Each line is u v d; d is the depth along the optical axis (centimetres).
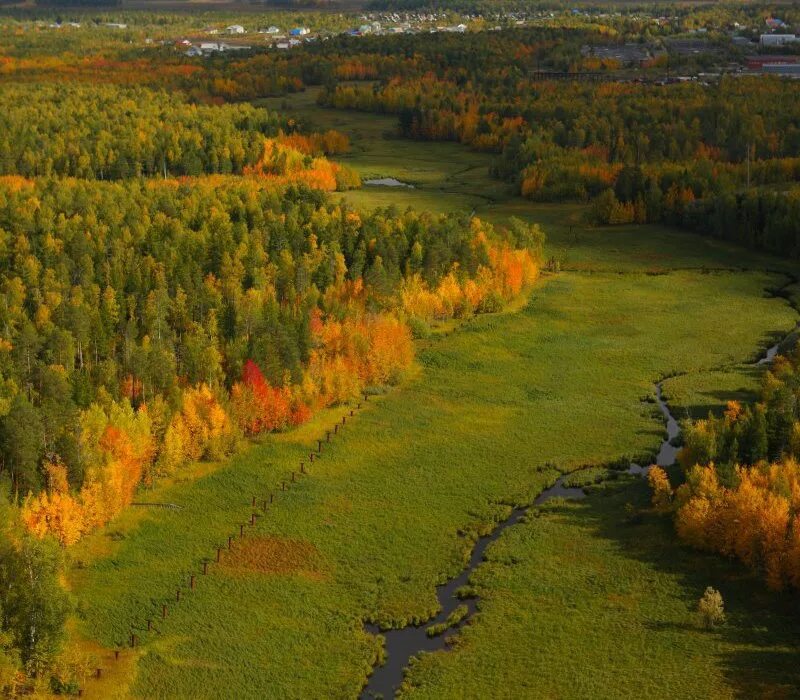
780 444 12225
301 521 11975
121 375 14188
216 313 15788
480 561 11338
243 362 14275
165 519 11956
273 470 13012
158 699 9300
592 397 15100
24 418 11450
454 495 12544
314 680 9575
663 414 14550
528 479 12862
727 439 12281
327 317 16262
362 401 14862
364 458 13350
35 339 14038
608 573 10944
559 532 11688
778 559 10525
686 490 11588
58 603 9400
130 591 10706
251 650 9931
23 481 11506
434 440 13812
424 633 10244
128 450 12069
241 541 11594
